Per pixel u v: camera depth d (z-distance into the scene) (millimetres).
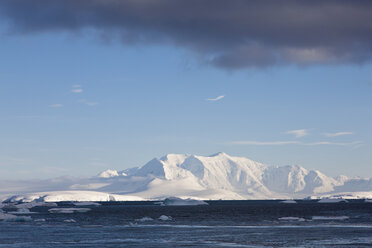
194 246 149250
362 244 148125
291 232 187875
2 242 164000
